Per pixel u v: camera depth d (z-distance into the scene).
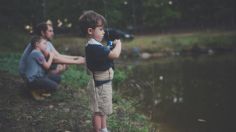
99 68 5.09
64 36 17.31
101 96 5.17
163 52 19.58
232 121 8.02
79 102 7.39
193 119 8.12
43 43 7.52
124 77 9.89
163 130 7.43
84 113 6.77
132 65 15.62
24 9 17.28
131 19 22.14
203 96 9.98
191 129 7.51
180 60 17.39
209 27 24.06
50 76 7.61
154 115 8.30
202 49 19.84
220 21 24.23
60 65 7.92
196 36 21.06
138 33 23.00
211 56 18.41
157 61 17.28
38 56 7.34
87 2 13.20
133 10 22.27
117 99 7.98
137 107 8.70
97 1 12.95
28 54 7.54
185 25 24.30
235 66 14.60
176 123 7.86
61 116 6.57
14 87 7.91
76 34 17.36
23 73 7.48
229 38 20.38
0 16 17.58
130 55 18.80
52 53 7.52
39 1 16.64
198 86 11.22
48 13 15.62
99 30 5.09
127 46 19.30
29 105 7.06
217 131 7.45
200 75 13.02
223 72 13.41
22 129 5.98
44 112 6.73
